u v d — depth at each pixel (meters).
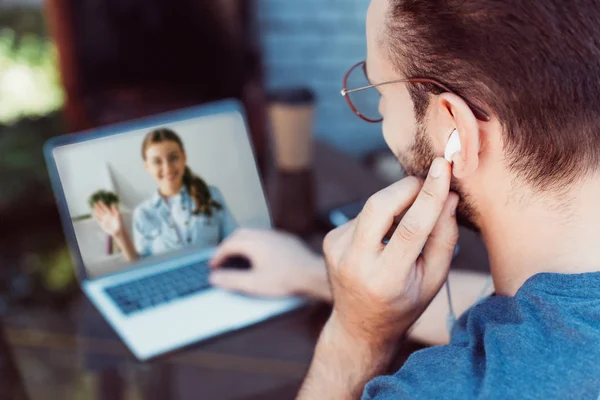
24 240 2.57
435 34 0.52
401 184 0.63
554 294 0.51
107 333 0.94
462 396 0.48
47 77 2.80
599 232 0.54
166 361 0.89
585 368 0.46
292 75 2.40
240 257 1.02
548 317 0.50
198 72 1.90
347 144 2.50
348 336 0.70
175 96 1.87
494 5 0.49
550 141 0.51
